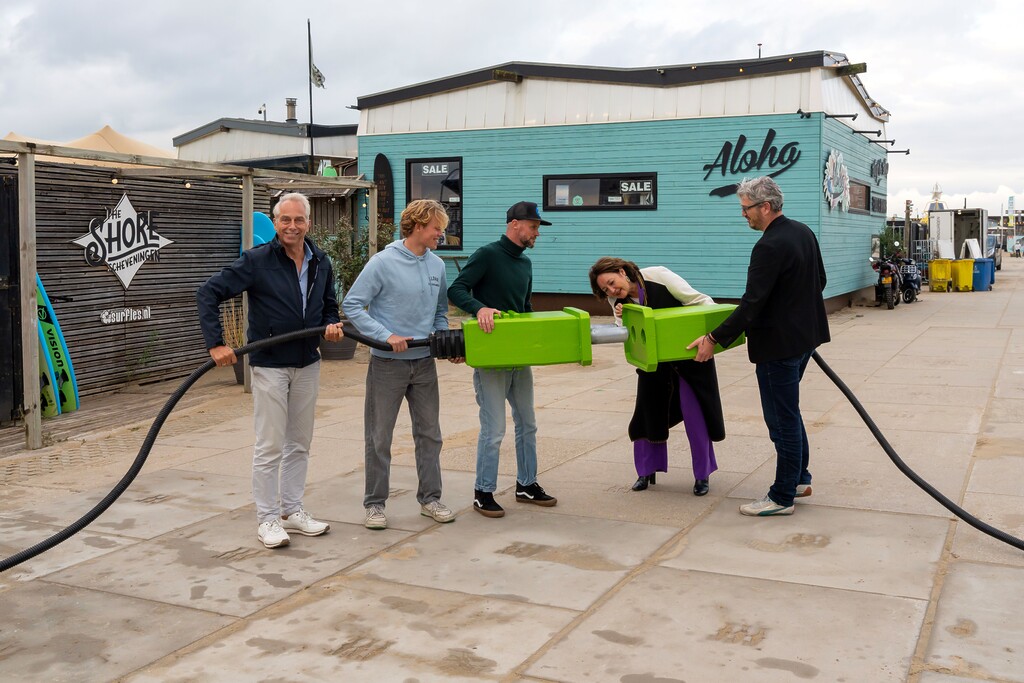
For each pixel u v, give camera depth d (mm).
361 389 10172
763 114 15758
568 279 17312
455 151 17859
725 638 3633
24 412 7480
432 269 5152
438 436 5270
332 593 4211
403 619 3902
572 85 16969
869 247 20219
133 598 4191
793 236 4906
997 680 3248
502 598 4105
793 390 5031
